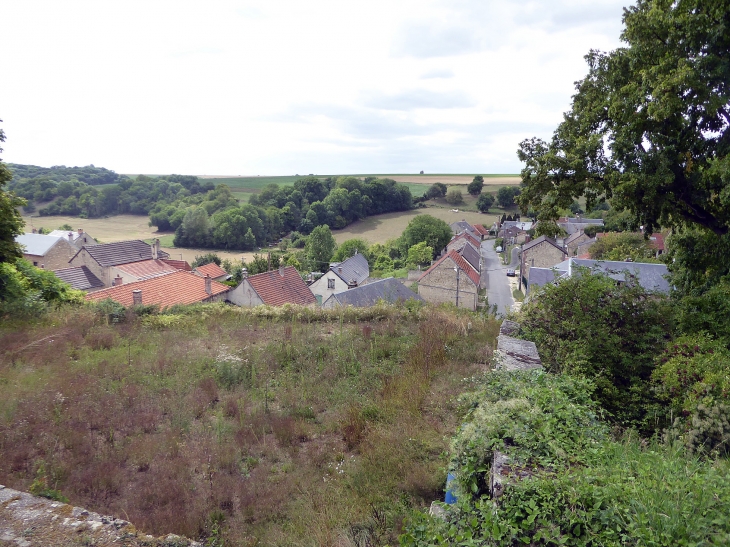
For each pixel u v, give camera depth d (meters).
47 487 5.04
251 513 5.08
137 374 8.88
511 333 9.24
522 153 13.94
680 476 3.24
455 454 4.20
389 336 11.62
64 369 8.73
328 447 6.45
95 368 9.00
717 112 10.70
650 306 9.08
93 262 40.56
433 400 7.28
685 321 11.16
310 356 10.23
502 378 5.75
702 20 10.05
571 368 7.84
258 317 14.87
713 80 10.04
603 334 8.30
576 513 2.82
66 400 7.30
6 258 13.68
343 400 8.00
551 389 5.02
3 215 13.34
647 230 12.55
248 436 6.60
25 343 9.94
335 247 69.81
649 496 2.87
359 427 6.75
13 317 12.05
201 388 8.32
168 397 7.93
